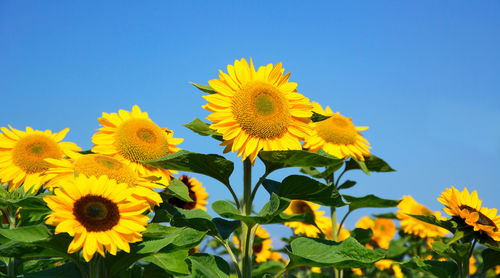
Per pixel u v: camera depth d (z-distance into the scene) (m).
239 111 1.52
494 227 1.70
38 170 1.67
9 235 1.35
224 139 1.49
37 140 1.70
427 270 1.74
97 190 1.38
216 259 1.52
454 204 1.73
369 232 2.10
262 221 1.44
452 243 1.73
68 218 1.34
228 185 1.54
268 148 1.52
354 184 2.08
